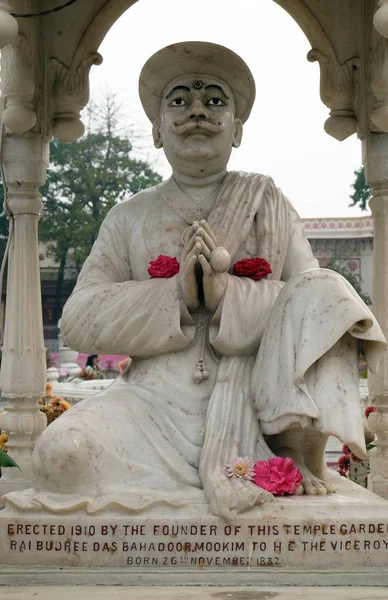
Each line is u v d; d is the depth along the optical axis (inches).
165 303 245.1
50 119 312.7
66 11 310.8
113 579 212.5
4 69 297.9
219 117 263.3
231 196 261.1
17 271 307.7
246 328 244.1
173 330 244.5
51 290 1232.8
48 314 1239.5
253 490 218.4
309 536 216.1
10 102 297.9
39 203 310.7
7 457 234.5
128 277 265.6
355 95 309.1
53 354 1046.4
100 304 250.1
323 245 1213.7
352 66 309.0
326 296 230.4
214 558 215.6
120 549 216.2
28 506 218.7
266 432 233.6
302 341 228.8
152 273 251.8
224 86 266.8
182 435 239.0
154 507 218.5
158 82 269.1
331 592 205.0
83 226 1104.8
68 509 217.2
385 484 292.7
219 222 257.8
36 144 307.6
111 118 1168.8
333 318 227.5
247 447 233.3
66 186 1130.0
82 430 223.9
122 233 266.5
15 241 308.8
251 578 212.4
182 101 264.8
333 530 216.2
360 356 249.1
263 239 258.4
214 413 237.6
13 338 305.7
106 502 217.5
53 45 311.6
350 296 230.4
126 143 1161.4
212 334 247.0
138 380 249.9
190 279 242.2
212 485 220.1
